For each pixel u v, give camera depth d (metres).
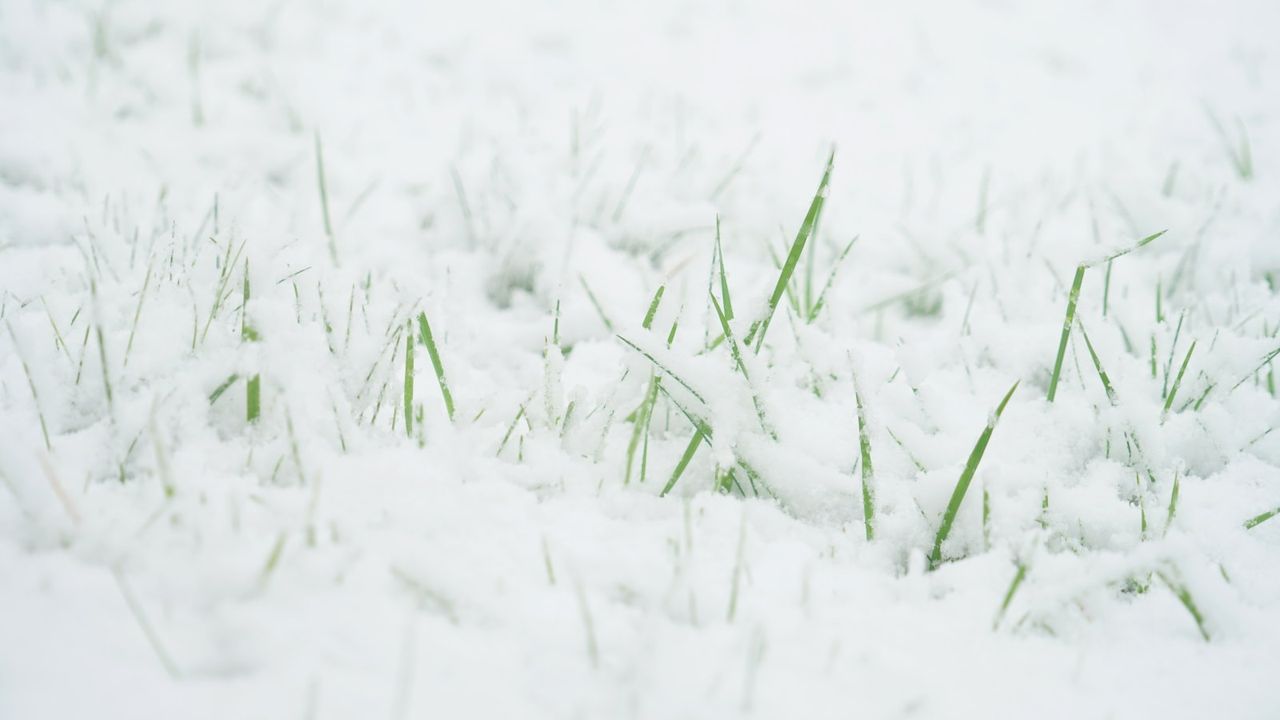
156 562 0.62
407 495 0.64
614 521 0.65
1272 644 0.63
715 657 0.61
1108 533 0.66
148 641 0.60
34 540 0.62
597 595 0.63
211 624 0.61
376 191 0.83
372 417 0.67
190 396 0.66
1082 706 0.61
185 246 0.71
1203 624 0.63
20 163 0.81
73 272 0.72
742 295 0.77
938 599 0.64
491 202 0.83
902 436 0.68
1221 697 0.62
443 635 0.61
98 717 0.59
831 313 0.75
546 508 0.65
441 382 0.67
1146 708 0.61
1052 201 0.85
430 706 0.60
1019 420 0.69
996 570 0.64
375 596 0.62
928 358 0.73
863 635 0.62
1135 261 0.80
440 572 0.62
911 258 0.81
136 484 0.64
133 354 0.67
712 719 0.60
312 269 0.70
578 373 0.72
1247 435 0.69
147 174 0.82
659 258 0.80
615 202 0.82
